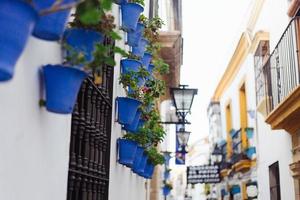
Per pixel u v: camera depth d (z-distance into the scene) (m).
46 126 2.57
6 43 1.60
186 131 11.27
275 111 8.52
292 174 8.78
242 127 14.48
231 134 15.85
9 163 2.06
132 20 4.39
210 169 17.80
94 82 3.89
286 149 9.40
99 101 4.18
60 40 2.38
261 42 11.01
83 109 3.58
